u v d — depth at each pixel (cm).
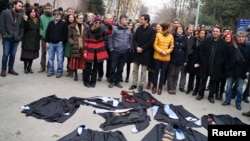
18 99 676
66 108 644
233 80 832
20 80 823
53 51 902
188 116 698
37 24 895
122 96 788
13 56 857
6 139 492
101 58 844
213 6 3186
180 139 553
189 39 905
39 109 626
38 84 810
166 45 847
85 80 856
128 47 870
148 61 861
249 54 794
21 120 571
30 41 887
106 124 590
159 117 659
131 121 613
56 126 564
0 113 591
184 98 870
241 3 2750
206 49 845
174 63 871
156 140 544
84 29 884
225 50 829
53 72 923
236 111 808
